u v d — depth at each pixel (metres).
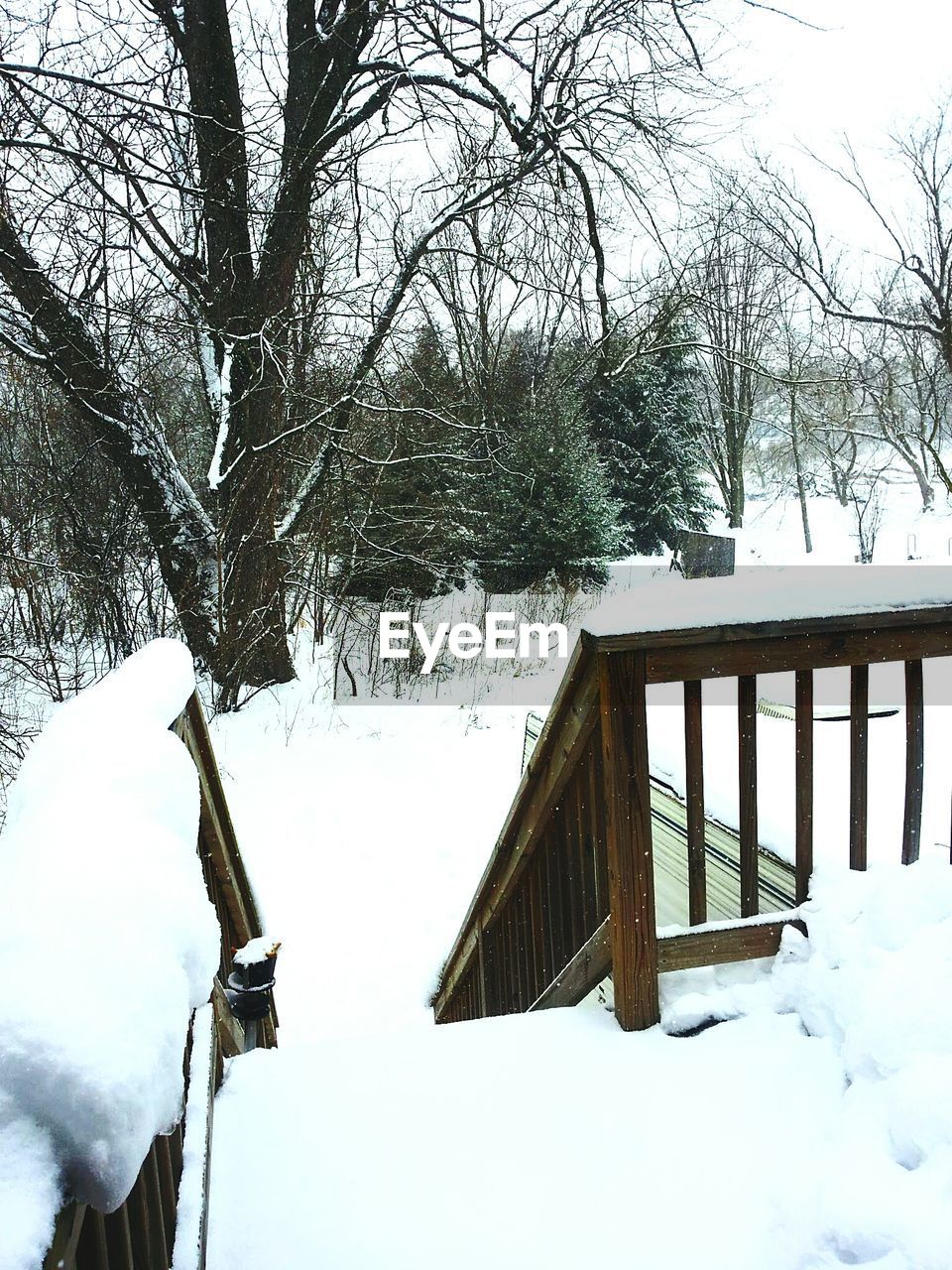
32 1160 0.76
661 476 24.06
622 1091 2.09
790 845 2.59
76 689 9.56
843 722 3.91
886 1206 1.55
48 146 7.42
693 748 2.33
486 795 8.83
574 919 2.87
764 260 20.73
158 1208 1.29
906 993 1.97
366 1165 1.95
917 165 16.80
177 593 10.33
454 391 15.04
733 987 2.34
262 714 10.73
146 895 1.17
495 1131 2.02
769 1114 1.97
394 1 9.34
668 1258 1.66
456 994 4.97
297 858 7.52
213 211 9.45
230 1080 2.27
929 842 2.70
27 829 1.36
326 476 11.30
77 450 10.73
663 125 9.23
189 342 10.35
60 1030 0.85
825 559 27.89
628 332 11.89
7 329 9.46
